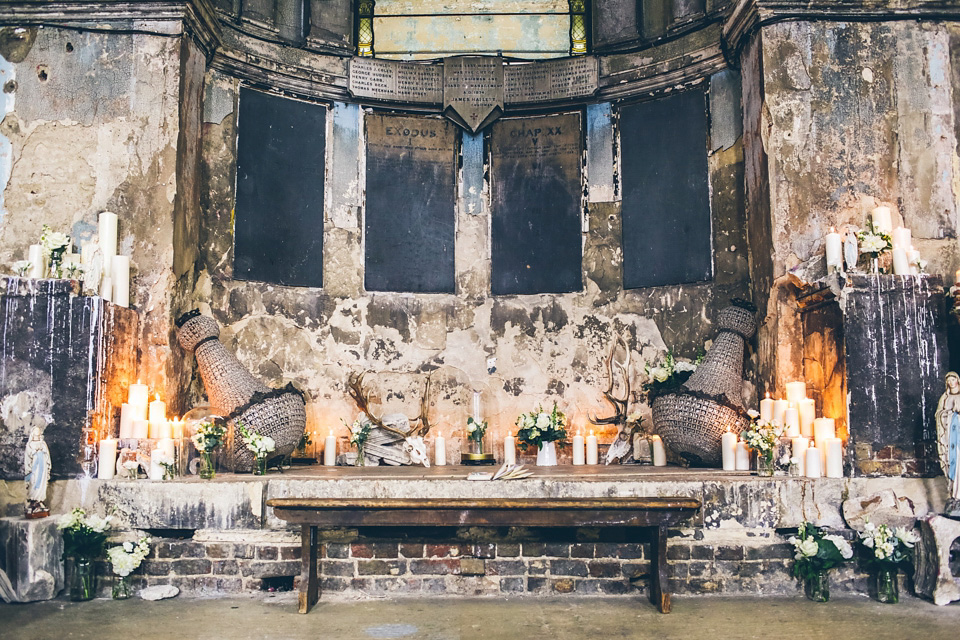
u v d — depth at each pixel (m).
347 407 8.67
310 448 8.42
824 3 7.26
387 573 5.70
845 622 4.90
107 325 6.38
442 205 9.30
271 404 7.00
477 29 9.63
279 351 8.42
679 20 8.65
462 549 5.70
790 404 6.42
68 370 6.19
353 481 5.91
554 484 5.87
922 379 6.16
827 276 6.36
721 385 7.07
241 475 6.54
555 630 4.74
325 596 5.64
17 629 4.79
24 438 6.12
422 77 9.32
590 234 9.02
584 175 9.12
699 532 5.76
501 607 5.31
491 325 9.09
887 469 6.07
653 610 5.21
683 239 8.48
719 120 8.32
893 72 7.26
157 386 6.97
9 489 6.07
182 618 5.05
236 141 8.32
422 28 9.62
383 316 8.95
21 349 6.22
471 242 9.27
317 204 8.88
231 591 5.72
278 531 5.82
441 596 5.64
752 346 7.53
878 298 6.23
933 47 7.29
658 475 6.23
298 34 8.91
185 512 5.84
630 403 8.59
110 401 6.38
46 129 7.24
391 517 5.17
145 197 7.19
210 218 8.05
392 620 4.99
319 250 8.82
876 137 7.20
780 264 7.09
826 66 7.27
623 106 9.03
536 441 8.10
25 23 7.32
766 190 7.25
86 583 5.56
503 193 9.32
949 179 7.15
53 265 6.56
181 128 7.38
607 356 8.76
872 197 7.13
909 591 5.64
